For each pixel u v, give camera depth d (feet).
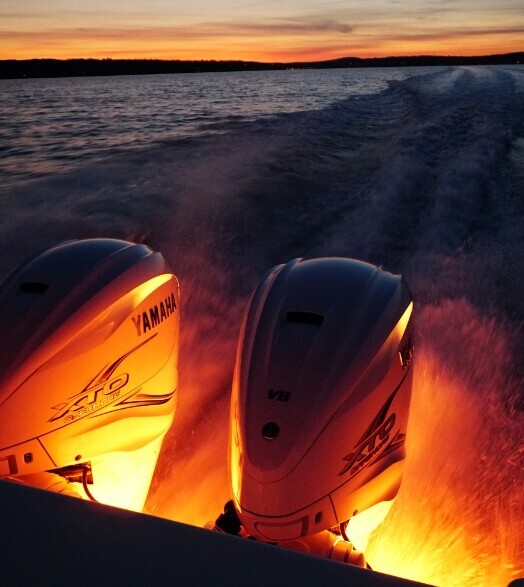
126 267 5.68
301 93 72.43
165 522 2.05
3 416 4.82
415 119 32.07
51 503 2.14
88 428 5.28
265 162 22.76
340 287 5.38
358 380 4.74
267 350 4.89
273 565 1.87
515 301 12.20
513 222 16.30
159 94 78.64
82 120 47.57
